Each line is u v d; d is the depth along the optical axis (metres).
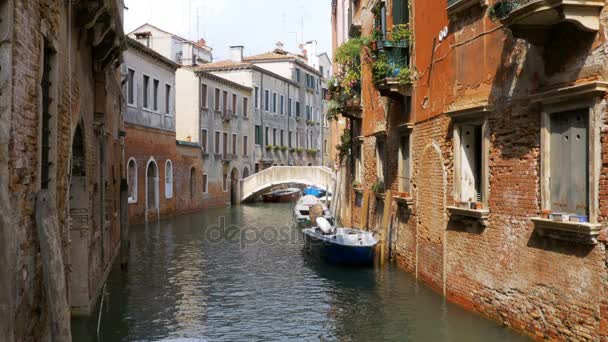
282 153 46.00
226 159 36.28
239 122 38.56
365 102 17.02
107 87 12.83
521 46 7.43
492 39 8.14
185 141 31.69
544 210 6.93
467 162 9.26
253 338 8.91
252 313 10.36
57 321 5.02
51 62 6.61
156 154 26.50
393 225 13.46
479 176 9.30
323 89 56.03
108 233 13.56
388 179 13.88
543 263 7.00
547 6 6.06
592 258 6.15
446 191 9.74
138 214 24.52
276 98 44.81
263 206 35.91
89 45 10.02
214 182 34.78
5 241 4.30
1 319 4.21
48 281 5.09
